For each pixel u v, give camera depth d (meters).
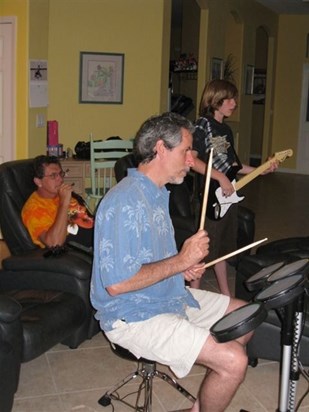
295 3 9.09
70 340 3.03
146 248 1.95
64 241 3.09
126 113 6.12
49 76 5.83
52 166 3.10
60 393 2.62
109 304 2.01
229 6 8.05
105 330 2.05
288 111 10.52
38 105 5.21
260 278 2.01
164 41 6.10
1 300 2.26
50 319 2.58
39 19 5.09
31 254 2.99
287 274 1.91
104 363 2.93
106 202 1.94
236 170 3.28
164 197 2.08
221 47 8.02
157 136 1.98
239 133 9.15
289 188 8.88
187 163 2.03
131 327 1.99
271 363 2.99
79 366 2.89
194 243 1.88
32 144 5.18
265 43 10.93
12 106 5.09
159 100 6.14
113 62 5.98
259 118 11.54
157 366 2.90
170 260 1.90
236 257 4.09
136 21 5.96
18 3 4.91
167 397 2.62
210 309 2.24
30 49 4.99
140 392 2.43
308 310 2.63
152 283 1.88
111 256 1.87
